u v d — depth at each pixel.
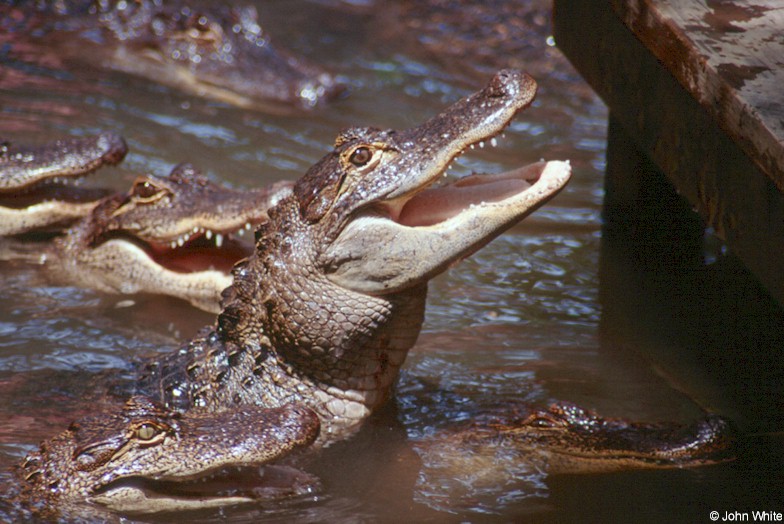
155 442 14.21
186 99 32.78
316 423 15.12
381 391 16.66
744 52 15.09
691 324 20.16
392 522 13.89
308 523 13.82
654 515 13.99
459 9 38.97
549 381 17.91
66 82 32.94
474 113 15.51
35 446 15.46
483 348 19.19
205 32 34.28
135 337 19.70
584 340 19.53
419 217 16.14
